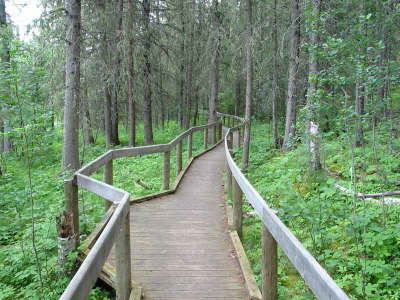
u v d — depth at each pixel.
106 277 4.43
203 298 3.83
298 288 4.55
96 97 17.77
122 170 12.74
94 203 8.73
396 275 4.29
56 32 11.94
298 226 6.04
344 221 5.49
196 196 8.17
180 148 10.36
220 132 21.59
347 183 6.44
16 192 7.59
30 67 6.36
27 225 6.88
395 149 6.50
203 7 19.62
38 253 5.67
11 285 5.14
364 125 5.09
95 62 16.23
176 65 20.09
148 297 3.85
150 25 17.20
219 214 6.82
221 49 18.58
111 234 2.88
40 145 6.04
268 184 8.81
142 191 9.77
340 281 4.40
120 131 27.25
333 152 8.48
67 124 10.84
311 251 5.20
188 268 4.55
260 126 26.31
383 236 4.65
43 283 4.86
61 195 8.15
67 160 10.86
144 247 5.21
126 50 15.23
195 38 22.38
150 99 19.02
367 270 4.30
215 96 21.16
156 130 26.19
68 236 4.85
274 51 16.09
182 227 6.08
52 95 12.21
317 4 7.17
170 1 18.91
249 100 13.22
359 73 4.78
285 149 13.70
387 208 5.51
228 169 7.49
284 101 22.92
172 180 10.96
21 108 5.78
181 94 24.70
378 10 4.91
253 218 6.97
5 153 13.17
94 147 18.36
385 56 7.56
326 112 5.71
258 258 5.36
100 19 15.17
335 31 7.83
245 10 13.70
